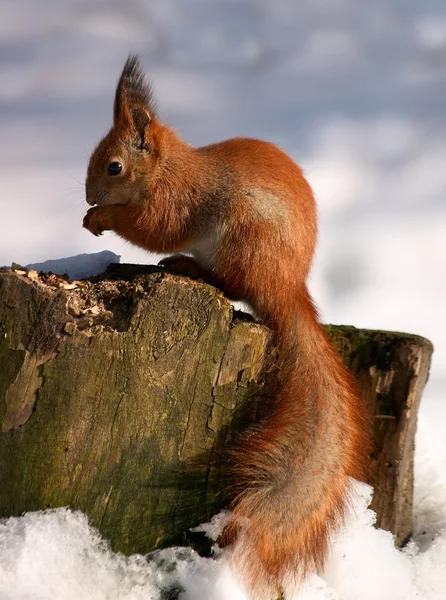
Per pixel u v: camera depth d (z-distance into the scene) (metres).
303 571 3.41
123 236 3.53
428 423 3.66
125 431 3.40
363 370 3.50
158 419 3.40
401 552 3.49
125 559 3.40
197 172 3.50
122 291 3.41
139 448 3.40
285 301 3.46
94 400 3.39
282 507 3.41
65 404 3.39
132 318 3.40
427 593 3.46
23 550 3.38
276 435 3.42
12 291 3.39
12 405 3.39
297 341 3.45
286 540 3.41
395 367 3.50
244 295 3.48
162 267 3.49
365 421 3.47
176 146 3.52
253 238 3.48
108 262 3.51
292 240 3.47
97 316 3.40
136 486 3.40
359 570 3.45
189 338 3.40
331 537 3.44
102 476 3.40
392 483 3.49
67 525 3.40
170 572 3.40
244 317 3.44
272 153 3.51
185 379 3.40
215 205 3.49
